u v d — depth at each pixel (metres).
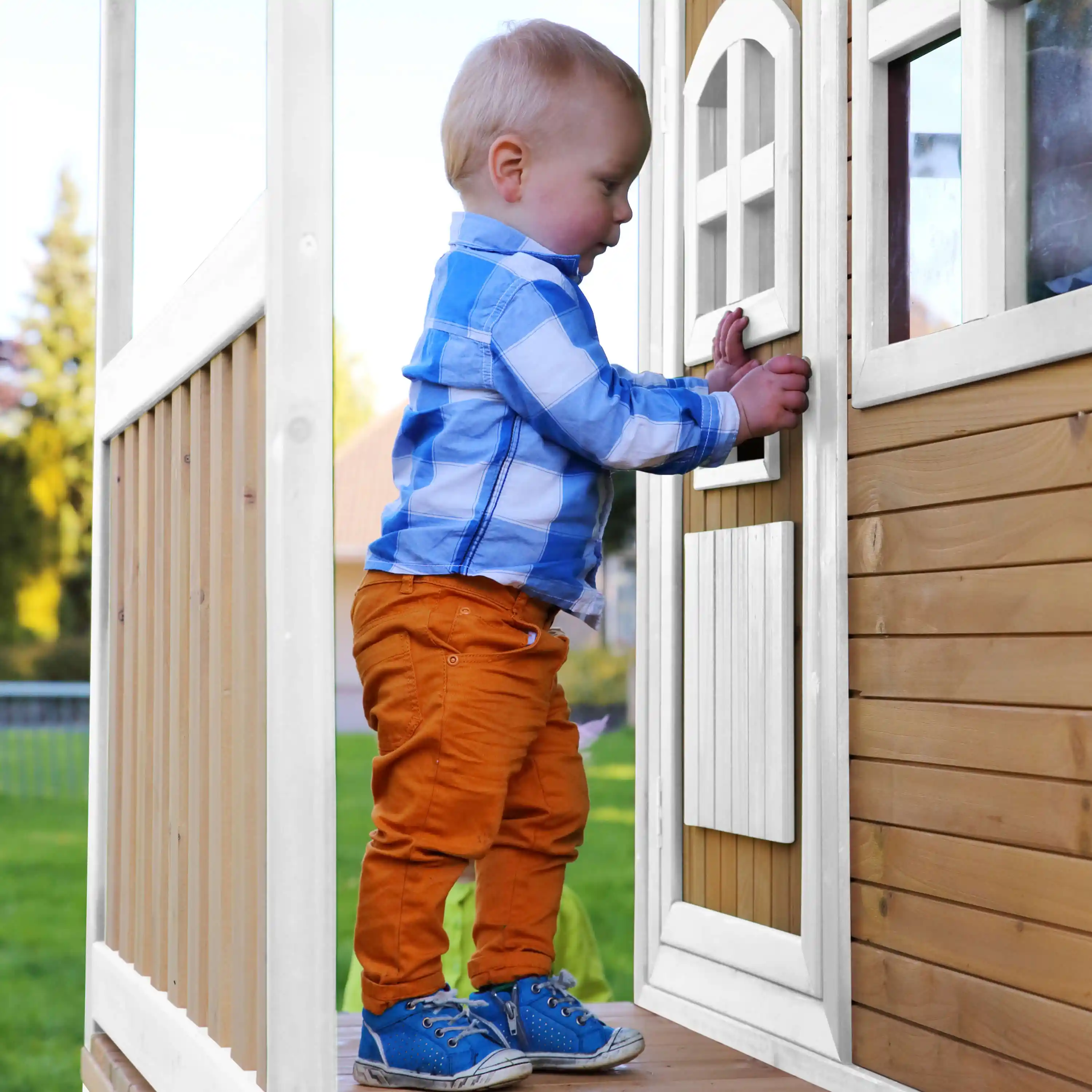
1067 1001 1.20
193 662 1.55
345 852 9.63
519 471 1.49
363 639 1.52
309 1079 1.15
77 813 12.16
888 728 1.45
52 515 16.95
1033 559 1.25
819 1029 1.52
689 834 1.89
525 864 1.59
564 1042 1.52
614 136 1.61
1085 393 1.20
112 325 2.10
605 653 14.96
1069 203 1.25
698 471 1.86
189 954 1.54
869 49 1.51
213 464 1.46
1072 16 1.25
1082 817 1.19
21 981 7.55
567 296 1.52
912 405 1.42
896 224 1.50
